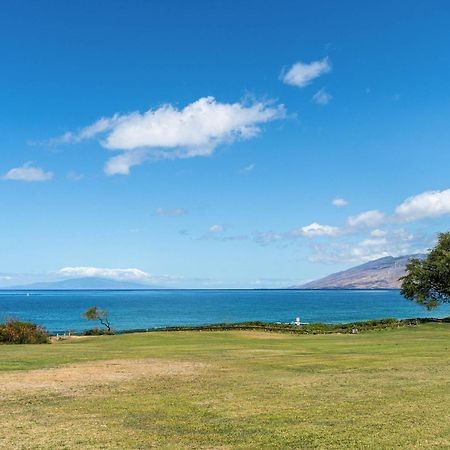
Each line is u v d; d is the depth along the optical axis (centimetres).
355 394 1875
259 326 6241
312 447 1239
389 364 2667
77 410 1664
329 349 3603
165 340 4716
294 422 1482
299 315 14775
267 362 2831
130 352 3475
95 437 1348
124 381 2214
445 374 2306
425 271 7306
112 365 2730
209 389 2017
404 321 6519
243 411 1633
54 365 2736
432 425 1416
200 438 1334
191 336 5206
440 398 1777
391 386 2023
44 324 11650
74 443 1294
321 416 1546
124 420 1531
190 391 1978
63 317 14475
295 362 2816
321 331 5875
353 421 1477
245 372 2464
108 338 5169
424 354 3150
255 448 1242
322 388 2009
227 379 2259
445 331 5512
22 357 3125
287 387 2044
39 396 1889
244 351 3509
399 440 1277
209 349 3700
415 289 7375
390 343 4059
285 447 1245
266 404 1731
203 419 1536
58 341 5072
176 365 2725
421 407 1639
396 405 1675
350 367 2584
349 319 12838
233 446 1259
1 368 2616
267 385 2095
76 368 2612
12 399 1838
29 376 2347
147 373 2438
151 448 1250
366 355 3141
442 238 7494
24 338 4759
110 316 14788
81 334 6625
